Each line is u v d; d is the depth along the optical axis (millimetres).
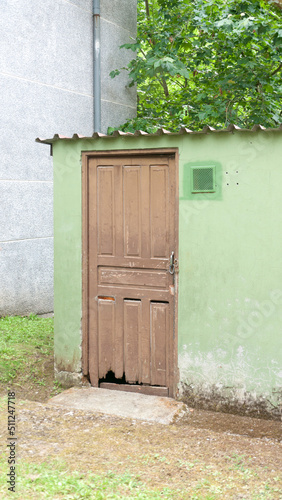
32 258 7844
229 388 4539
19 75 7492
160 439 3916
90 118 9133
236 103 8922
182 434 4027
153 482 3229
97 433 3992
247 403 4480
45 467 3338
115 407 4566
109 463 3471
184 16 8680
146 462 3506
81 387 5129
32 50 7727
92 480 3189
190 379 4691
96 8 9070
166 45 8758
